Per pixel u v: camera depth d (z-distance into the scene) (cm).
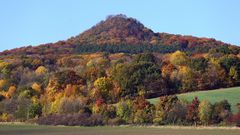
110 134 11931
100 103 17825
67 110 17738
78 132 12938
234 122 14425
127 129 13875
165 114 15712
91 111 17338
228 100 17000
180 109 15575
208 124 14862
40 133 12812
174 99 16200
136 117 16075
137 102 16450
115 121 16100
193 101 15525
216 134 11331
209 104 15000
